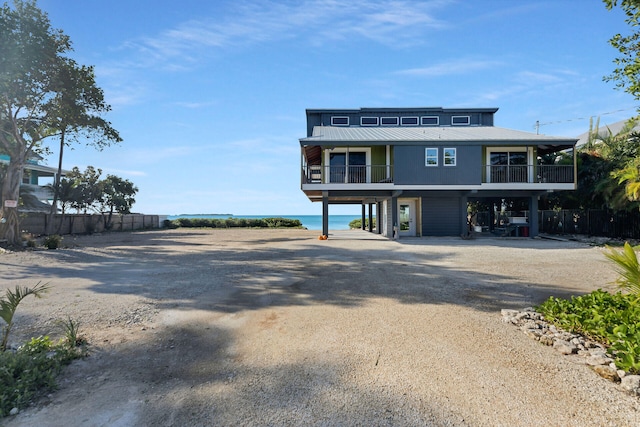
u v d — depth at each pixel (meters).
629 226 16.64
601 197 17.78
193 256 12.35
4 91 14.84
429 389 3.04
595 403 2.78
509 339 4.17
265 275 8.52
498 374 3.29
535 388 3.03
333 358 3.70
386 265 9.97
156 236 23.89
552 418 2.60
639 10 6.63
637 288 4.35
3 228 15.17
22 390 2.93
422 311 5.38
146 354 3.86
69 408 2.79
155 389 3.10
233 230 32.72
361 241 17.89
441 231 20.09
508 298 6.16
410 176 17.86
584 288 6.90
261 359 3.72
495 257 11.52
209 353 3.90
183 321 5.00
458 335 4.32
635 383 2.92
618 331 3.72
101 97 17.53
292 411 2.73
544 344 4.01
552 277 8.03
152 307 5.69
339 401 2.87
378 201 25.31
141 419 2.65
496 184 17.83
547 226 21.95
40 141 18.72
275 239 20.41
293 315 5.25
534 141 17.56
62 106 16.17
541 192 18.50
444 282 7.55
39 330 4.58
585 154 19.69
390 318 5.04
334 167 19.36
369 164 19.62
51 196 32.84
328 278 8.09
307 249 14.48
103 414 2.71
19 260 11.16
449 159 17.91
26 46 14.30
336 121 23.84
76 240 20.05
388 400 2.87
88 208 28.06
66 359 3.58
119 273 8.86
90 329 4.63
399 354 3.77
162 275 8.56
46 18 15.48
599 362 3.39
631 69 6.96
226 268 9.59
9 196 15.76
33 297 6.27
